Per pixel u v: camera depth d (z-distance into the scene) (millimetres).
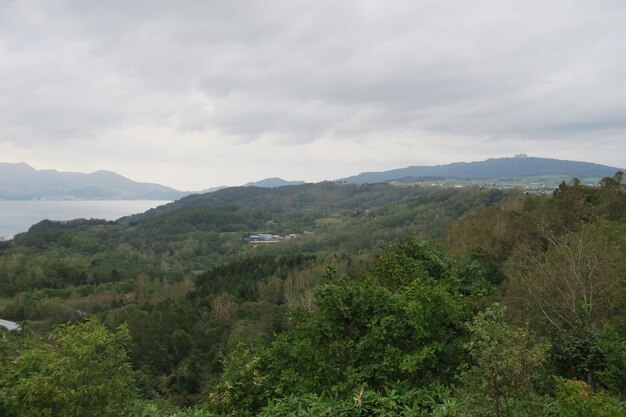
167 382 28047
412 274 7617
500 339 3490
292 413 4246
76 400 3617
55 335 4297
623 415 3270
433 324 5297
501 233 22312
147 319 34719
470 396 3660
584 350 5141
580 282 7590
